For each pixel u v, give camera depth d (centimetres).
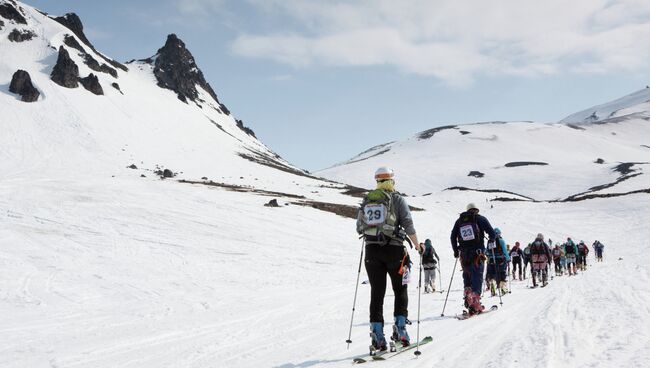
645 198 7306
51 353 733
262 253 2648
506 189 15038
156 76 16300
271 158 13412
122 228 2858
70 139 8019
